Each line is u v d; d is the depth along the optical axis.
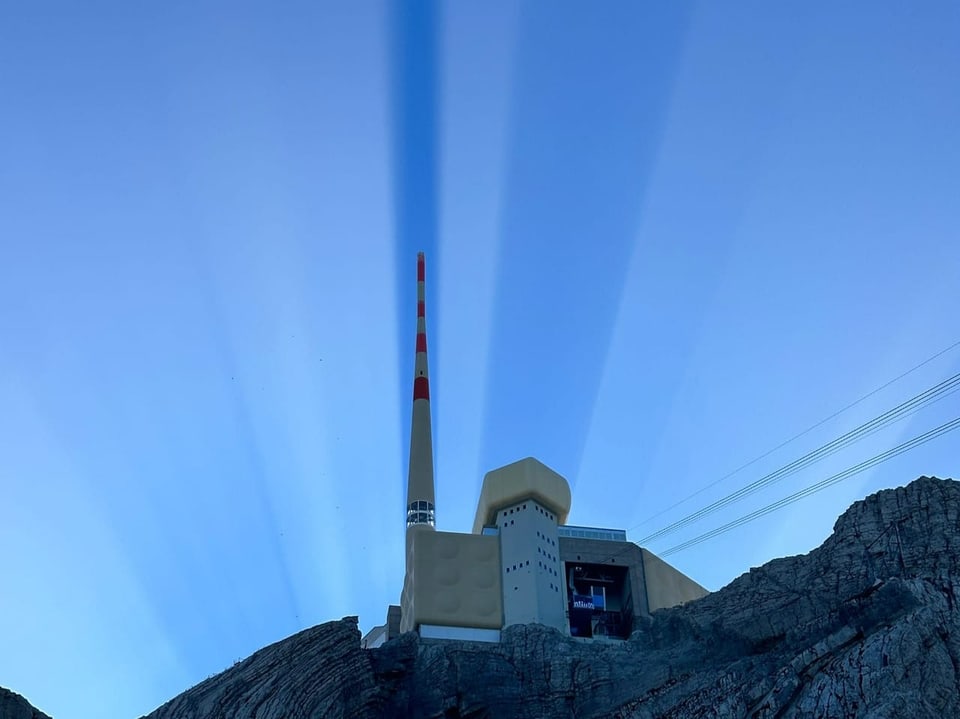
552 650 162.88
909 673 116.69
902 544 143.50
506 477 187.00
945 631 122.19
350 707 152.50
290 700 145.12
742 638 148.75
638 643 162.00
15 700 116.94
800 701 123.00
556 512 189.25
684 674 146.88
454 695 157.25
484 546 182.12
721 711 131.50
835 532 153.88
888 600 128.75
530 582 176.00
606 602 185.88
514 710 155.62
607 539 193.25
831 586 145.38
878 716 111.00
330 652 154.75
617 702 152.00
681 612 161.00
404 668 161.75
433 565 177.88
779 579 153.25
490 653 163.38
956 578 129.00
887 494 151.38
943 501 145.25
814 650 128.25
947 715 114.06
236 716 142.75
